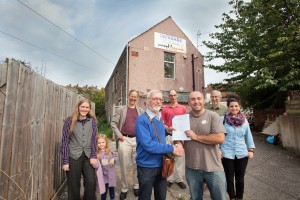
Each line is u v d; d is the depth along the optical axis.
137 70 12.74
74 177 3.16
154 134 2.74
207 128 2.79
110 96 21.59
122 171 4.08
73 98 5.56
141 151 2.75
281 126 8.02
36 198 2.90
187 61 14.43
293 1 8.05
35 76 2.85
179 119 2.94
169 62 13.99
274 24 8.95
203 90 14.62
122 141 4.14
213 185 2.70
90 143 3.34
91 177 3.27
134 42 12.89
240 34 10.24
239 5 10.49
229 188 3.54
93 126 3.42
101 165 3.76
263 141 9.36
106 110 26.05
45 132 3.30
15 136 2.29
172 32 14.13
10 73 2.16
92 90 34.19
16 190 2.30
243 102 13.75
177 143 2.86
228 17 11.69
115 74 18.05
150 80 12.98
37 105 2.93
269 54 8.42
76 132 3.27
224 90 12.61
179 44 14.26
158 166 2.73
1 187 2.02
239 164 3.53
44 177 3.25
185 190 4.32
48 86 3.44
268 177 5.04
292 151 7.22
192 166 2.84
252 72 10.27
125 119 4.25
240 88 10.94
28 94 2.62
